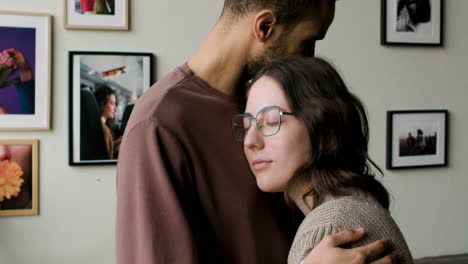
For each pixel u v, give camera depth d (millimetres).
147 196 856
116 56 2672
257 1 961
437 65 3107
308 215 823
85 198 2688
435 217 3154
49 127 2617
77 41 2635
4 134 2592
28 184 2621
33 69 2596
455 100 3152
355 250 708
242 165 975
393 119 3027
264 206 998
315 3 1004
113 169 2721
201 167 929
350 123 882
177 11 2734
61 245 2670
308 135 860
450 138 3162
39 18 2584
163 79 1016
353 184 850
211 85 998
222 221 947
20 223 2629
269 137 867
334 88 883
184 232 847
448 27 3115
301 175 867
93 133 2672
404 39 3016
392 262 722
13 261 2627
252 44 993
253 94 906
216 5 2773
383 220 783
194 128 929
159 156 865
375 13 2980
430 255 3154
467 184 3199
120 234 894
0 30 2551
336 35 2936
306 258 730
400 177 3080
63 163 2660
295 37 1014
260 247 978
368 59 2988
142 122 894
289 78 869
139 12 2693
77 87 2639
